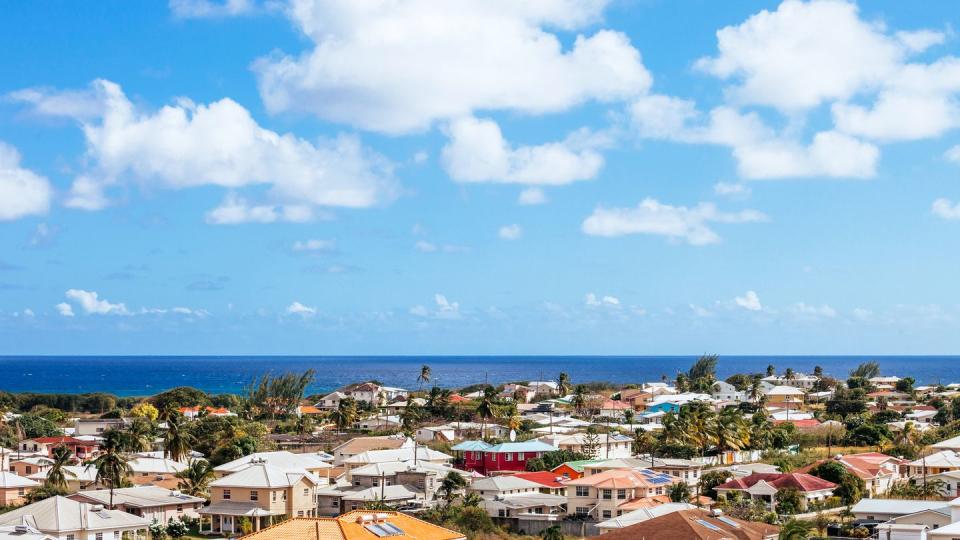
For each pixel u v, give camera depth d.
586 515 140.75
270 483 136.00
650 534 109.44
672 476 161.38
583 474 163.50
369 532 96.56
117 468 143.38
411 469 159.38
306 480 140.62
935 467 169.75
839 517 129.62
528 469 179.25
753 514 134.12
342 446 191.62
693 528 108.06
